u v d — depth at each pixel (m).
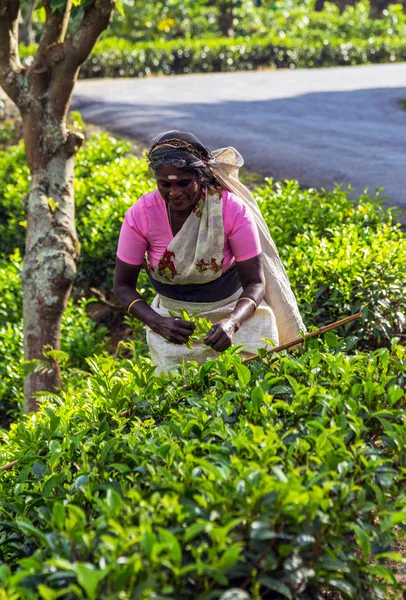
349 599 2.48
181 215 3.55
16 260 8.57
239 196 3.73
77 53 5.74
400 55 30.34
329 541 2.37
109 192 9.38
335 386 3.11
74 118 8.98
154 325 3.60
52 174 5.98
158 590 2.10
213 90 19.98
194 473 2.47
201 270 3.62
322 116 15.16
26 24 20.73
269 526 2.20
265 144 12.41
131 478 2.64
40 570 2.21
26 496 3.00
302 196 7.53
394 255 5.64
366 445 2.81
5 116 15.91
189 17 31.09
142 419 3.31
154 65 26.33
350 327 5.46
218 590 2.20
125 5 29.36
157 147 3.36
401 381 3.13
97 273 8.66
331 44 29.06
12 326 7.66
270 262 3.93
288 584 2.29
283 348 3.44
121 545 2.11
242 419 2.87
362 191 9.48
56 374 6.04
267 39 28.48
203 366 3.33
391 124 14.01
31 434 3.52
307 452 2.54
